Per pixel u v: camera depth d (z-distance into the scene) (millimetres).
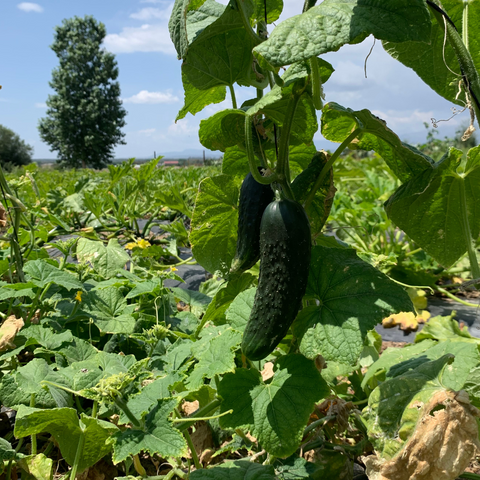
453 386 1498
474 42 2215
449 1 2145
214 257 2250
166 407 1431
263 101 1445
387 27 1226
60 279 2346
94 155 62094
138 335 2213
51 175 15023
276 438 1431
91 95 60312
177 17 1654
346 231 5410
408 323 3830
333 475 1726
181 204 5422
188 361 1965
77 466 1630
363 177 8898
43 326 2324
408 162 1841
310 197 1771
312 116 1890
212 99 2273
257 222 1687
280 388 1521
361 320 1403
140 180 6336
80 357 2027
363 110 1514
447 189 2113
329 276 1553
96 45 62594
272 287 1421
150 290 2490
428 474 1396
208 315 2244
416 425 1444
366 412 1623
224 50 1919
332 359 1383
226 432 1987
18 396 1771
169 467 1927
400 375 1669
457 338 2693
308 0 1472
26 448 1981
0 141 74812
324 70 1815
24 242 3869
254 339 1435
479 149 1923
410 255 4996
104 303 2533
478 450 1381
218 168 15914
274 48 1244
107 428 1575
